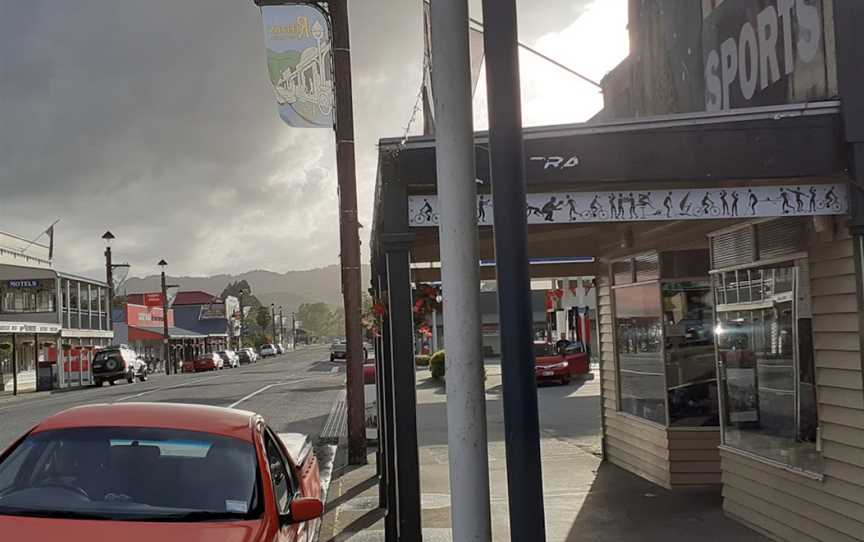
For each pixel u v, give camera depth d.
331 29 12.99
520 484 3.31
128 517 4.55
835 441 6.31
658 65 9.41
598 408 21.19
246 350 78.56
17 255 51.78
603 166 5.55
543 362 28.98
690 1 8.47
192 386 34.34
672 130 5.61
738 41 7.44
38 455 5.09
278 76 11.48
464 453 3.59
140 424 5.36
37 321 46.12
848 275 6.08
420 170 5.44
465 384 3.60
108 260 57.91
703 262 9.90
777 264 7.15
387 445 8.09
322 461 13.45
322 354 99.19
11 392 40.53
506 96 3.40
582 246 11.74
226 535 4.40
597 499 9.58
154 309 78.56
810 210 5.87
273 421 19.81
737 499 8.14
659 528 8.12
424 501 10.07
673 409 9.90
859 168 5.68
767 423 7.47
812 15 6.20
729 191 5.80
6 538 4.22
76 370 43.56
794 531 6.98
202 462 5.07
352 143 13.38
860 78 5.75
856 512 6.06
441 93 3.67
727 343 8.30
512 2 3.42
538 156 5.53
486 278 11.04
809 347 6.66
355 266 13.62
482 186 5.45
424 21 6.05
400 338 5.42
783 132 5.70
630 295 11.05
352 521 9.16
